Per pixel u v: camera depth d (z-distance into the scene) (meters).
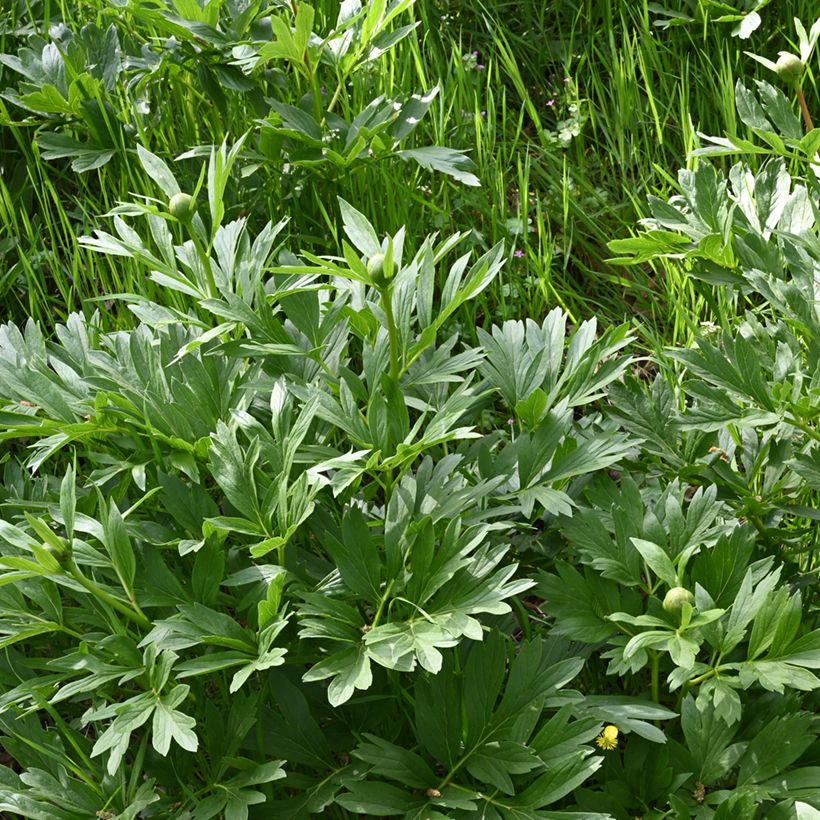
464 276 1.57
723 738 1.08
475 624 1.02
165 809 1.10
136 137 1.58
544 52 1.85
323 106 1.67
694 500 1.12
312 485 1.11
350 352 1.47
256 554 1.06
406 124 1.53
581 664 1.08
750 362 1.15
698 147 1.46
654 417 1.23
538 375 1.20
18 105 1.53
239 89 1.54
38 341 1.28
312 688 1.14
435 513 1.11
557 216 1.67
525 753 1.05
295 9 1.58
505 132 1.72
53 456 1.38
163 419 1.18
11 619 1.14
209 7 1.51
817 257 1.21
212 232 1.20
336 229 1.59
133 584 1.10
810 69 1.70
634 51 1.80
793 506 1.18
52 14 1.73
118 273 1.56
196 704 1.15
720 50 1.71
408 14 1.75
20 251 1.49
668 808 1.09
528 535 1.21
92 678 1.04
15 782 1.10
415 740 1.16
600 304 1.59
